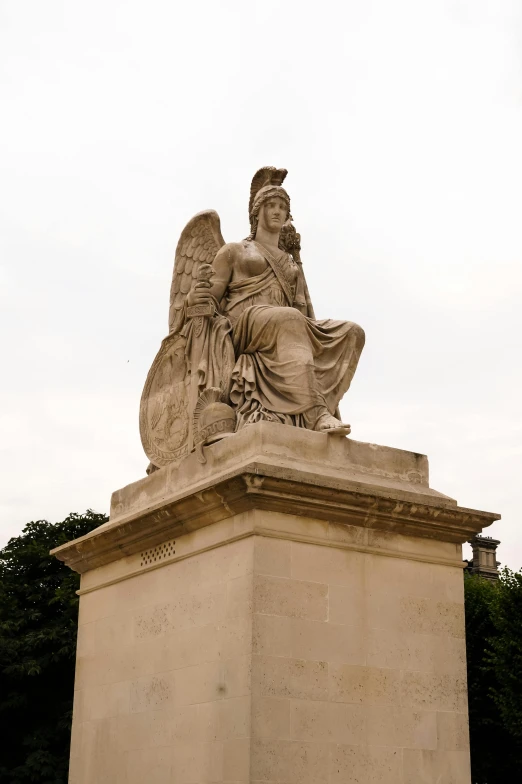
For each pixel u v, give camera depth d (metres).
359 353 13.12
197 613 11.07
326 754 10.20
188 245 14.00
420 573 11.54
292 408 11.89
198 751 10.52
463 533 11.88
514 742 29.81
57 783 25.95
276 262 13.46
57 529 32.19
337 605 10.78
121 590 12.63
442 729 11.09
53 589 30.11
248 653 10.11
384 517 11.25
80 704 12.88
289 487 10.52
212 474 11.62
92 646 12.95
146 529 12.04
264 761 9.80
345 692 10.53
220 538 10.95
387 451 12.02
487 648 30.19
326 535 10.92
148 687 11.62
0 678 27.12
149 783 11.20
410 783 10.67
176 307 13.77
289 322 12.36
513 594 26.84
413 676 11.08
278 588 10.43
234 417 12.02
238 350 12.70
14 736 27.34
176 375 13.05
